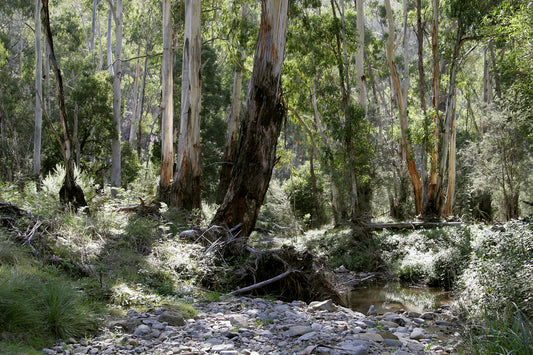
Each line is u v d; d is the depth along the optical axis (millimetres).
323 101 24203
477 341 5328
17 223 7883
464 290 9008
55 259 7141
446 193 25359
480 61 36875
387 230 18828
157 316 6074
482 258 8969
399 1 36031
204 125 36156
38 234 7688
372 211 23562
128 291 6711
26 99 30547
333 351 5055
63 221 9094
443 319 8141
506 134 21641
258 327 6133
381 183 22047
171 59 20391
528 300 6410
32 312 4871
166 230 11320
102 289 6613
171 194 16078
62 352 4500
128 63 53625
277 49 11758
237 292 8883
